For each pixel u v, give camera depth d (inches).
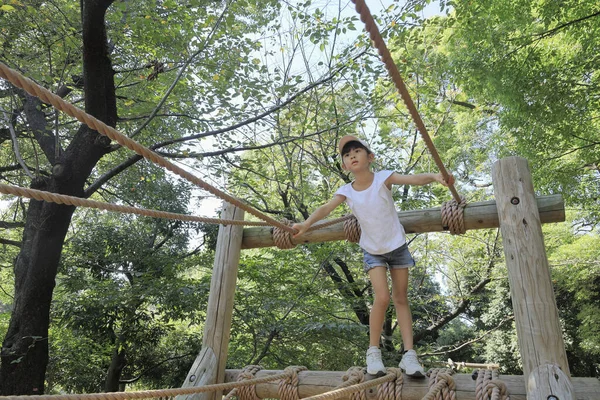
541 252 109.9
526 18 341.1
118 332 443.2
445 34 410.9
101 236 460.8
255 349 318.3
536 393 96.5
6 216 518.6
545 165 368.5
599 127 372.8
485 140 506.0
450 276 547.8
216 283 140.2
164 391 80.8
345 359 347.6
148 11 289.7
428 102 370.0
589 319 562.9
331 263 404.5
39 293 289.1
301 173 395.5
